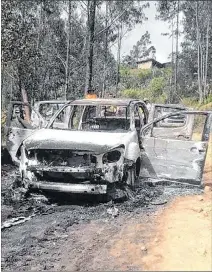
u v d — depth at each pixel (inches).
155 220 235.8
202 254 184.4
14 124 364.8
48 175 261.7
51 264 181.5
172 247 193.0
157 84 1440.7
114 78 1401.3
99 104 308.2
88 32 825.5
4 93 885.2
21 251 195.0
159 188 307.7
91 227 227.3
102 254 190.5
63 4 1010.7
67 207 262.2
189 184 292.7
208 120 288.4
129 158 266.7
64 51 1138.7
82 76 1096.8
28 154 264.7
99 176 252.4
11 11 605.9
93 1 806.5
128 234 214.2
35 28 1034.7
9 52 616.7
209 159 472.7
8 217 242.4
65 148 253.3
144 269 172.6
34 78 981.2
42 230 221.5
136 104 321.1
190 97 1184.2
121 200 268.7
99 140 263.6
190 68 1331.2
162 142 294.4
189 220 232.2
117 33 1224.8
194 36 1358.3
